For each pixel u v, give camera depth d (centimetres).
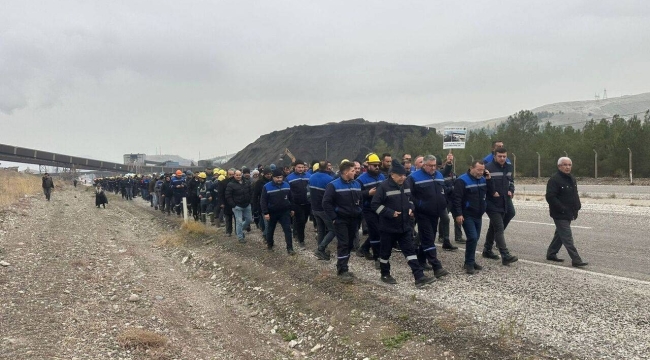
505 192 852
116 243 1567
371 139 9844
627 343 493
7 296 837
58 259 1204
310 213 1194
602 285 686
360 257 1006
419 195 776
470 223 804
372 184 883
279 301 815
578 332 528
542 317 579
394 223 750
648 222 1262
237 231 1288
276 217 1078
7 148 7994
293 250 1074
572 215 826
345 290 757
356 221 878
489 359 492
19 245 1371
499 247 851
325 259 980
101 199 3086
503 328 550
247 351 647
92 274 1065
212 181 1739
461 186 801
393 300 684
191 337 702
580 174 3666
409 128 10150
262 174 1215
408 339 570
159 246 1526
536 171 3994
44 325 701
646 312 572
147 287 988
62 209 2877
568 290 673
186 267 1216
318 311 723
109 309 812
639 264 810
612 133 3578
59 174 11606
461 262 892
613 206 1689
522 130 4738
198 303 888
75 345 629
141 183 3850
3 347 602
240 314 815
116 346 634
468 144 4675
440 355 521
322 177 989
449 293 697
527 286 705
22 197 3447
